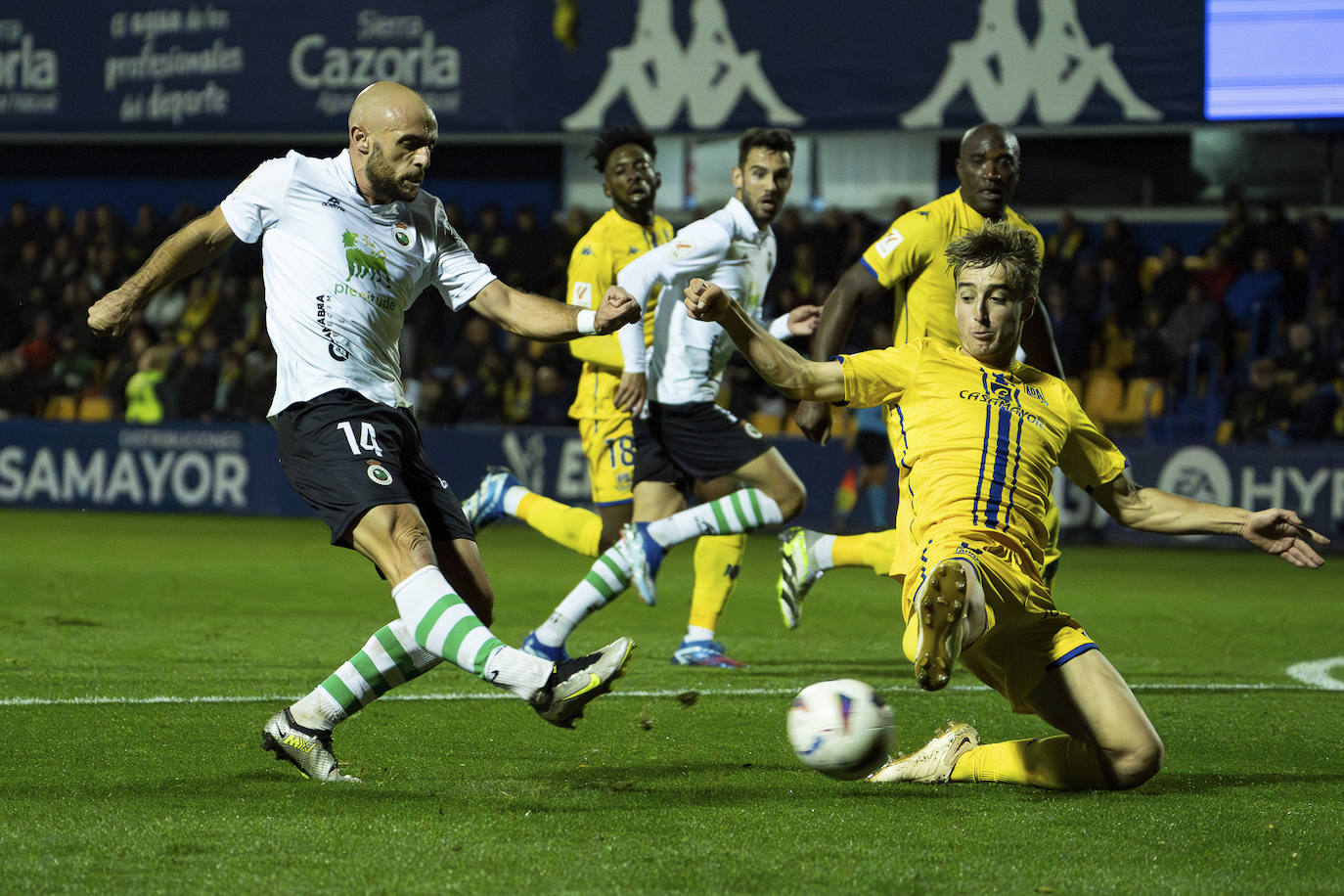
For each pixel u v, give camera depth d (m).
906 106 49.72
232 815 10.20
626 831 9.90
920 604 10.12
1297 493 41.44
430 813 10.37
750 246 19.61
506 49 52.84
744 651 21.31
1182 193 56.00
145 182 65.00
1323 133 54.47
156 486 50.78
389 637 11.52
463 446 47.75
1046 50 48.47
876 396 12.05
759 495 18.83
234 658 19.12
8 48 57.09
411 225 12.09
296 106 55.00
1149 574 35.09
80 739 13.25
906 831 10.06
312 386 11.73
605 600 18.28
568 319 11.88
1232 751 13.73
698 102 51.25
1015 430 11.74
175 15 55.81
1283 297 48.84
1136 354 47.84
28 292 59.81
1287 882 8.95
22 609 24.38
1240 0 46.81
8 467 52.41
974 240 11.96
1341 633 24.73
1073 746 11.55
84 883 8.41
